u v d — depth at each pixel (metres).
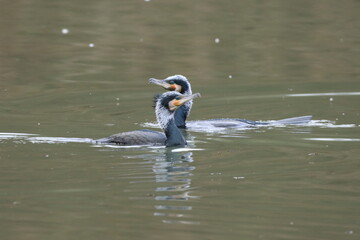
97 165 13.98
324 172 13.71
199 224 10.83
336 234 10.46
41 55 26.70
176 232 10.50
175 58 26.62
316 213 11.38
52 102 21.31
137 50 27.47
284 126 18.17
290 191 12.46
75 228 10.66
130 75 24.72
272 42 28.39
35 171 13.58
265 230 10.59
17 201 11.88
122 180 13.06
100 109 20.50
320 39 28.70
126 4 33.53
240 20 31.28
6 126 17.98
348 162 14.38
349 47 27.77
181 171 13.69
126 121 19.02
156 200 11.95
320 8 33.09
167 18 31.47
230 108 21.03
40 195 12.20
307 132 17.36
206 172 13.66
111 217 11.14
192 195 12.23
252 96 22.36
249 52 27.33
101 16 31.59
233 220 11.02
